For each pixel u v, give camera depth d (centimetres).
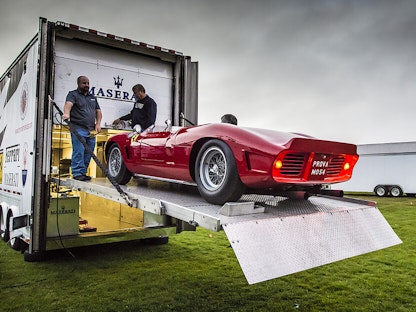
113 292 344
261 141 252
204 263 457
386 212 1051
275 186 265
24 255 447
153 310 301
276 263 207
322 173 277
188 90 536
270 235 220
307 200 340
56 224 415
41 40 407
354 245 252
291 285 377
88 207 615
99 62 486
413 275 418
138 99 512
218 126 285
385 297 343
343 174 304
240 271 423
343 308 313
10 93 543
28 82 443
